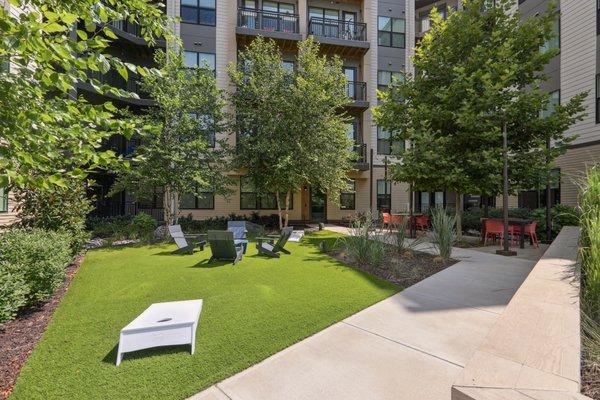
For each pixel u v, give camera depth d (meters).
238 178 16.33
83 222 7.82
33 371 2.73
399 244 7.46
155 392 2.44
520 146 9.32
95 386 2.51
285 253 8.20
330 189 13.61
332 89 13.09
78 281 5.70
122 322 3.78
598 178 3.95
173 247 9.47
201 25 16.02
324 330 3.46
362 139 18.08
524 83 9.20
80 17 2.72
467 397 1.38
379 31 18.23
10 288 3.72
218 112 12.27
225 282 5.39
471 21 8.99
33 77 2.55
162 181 10.83
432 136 8.55
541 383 1.44
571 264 3.65
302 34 17.41
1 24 2.13
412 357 2.86
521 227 8.30
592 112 11.34
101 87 2.76
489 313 3.86
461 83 8.43
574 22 11.98
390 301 4.33
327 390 2.43
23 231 5.50
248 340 3.25
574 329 1.99
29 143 2.52
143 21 3.38
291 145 12.44
